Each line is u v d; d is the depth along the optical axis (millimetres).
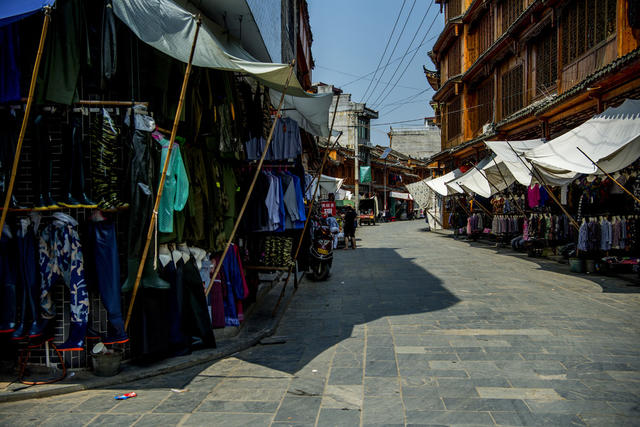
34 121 4156
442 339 5227
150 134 4309
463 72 25031
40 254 4203
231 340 5348
